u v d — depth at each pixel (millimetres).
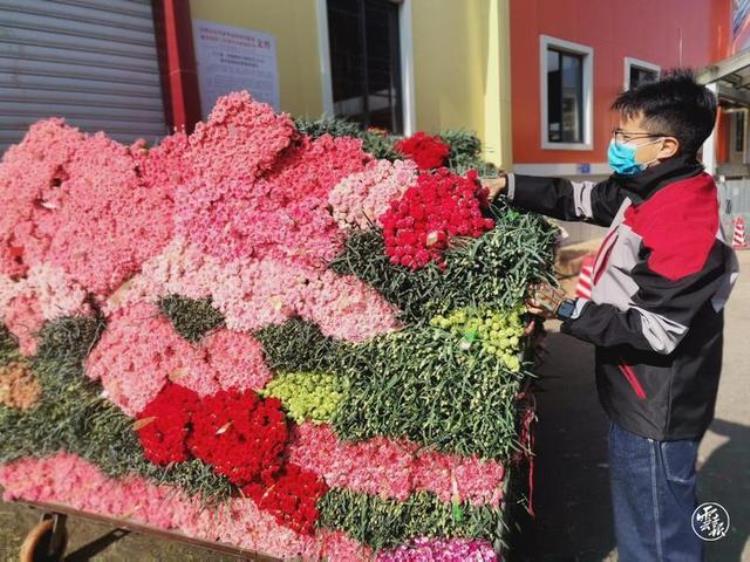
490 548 1879
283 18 5207
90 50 4062
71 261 2250
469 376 1868
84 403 2316
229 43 4797
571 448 3395
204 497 2119
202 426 2094
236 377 2139
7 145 3748
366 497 2008
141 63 4359
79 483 2361
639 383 1731
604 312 1673
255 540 2102
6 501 2506
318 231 2033
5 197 2322
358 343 2023
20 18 3707
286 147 2154
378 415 1935
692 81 1723
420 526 1948
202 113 4641
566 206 2121
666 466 1736
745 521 2650
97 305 2303
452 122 7387
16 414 2422
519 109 8484
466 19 7422
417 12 6711
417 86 6836
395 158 2520
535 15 8523
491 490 1893
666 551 1782
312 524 2029
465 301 1923
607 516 2764
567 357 4965
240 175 2100
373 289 2004
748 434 3418
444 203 1940
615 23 10148
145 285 2213
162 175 2236
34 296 2336
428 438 1890
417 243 1907
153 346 2215
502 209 2092
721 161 14594
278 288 2051
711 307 1693
